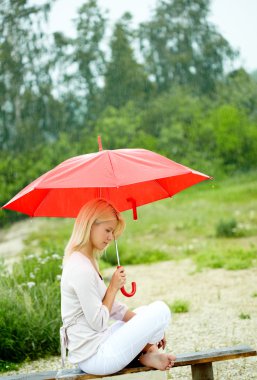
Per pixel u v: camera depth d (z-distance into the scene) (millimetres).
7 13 28797
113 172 3221
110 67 29219
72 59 29312
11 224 23703
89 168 3277
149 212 20406
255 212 18594
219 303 7824
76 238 3506
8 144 28078
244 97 30016
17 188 25203
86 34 29594
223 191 22484
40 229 21766
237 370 4797
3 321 5715
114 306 3746
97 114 28594
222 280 9562
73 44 29484
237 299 7977
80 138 27094
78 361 3422
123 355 3354
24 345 5719
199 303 7945
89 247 3541
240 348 3758
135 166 3311
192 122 27031
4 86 28234
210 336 6137
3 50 28359
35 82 28812
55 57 29234
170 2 31938
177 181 4035
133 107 27859
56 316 6062
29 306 5898
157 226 18422
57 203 4020
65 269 3465
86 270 3402
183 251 14203
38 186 3213
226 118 26219
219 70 31859
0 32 28625
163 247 15273
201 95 30469
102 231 3506
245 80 30812
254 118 28578
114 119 26578
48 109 28547
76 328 3428
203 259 11797
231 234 15578
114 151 3482
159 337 3510
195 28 32125
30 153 26672
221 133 26031
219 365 4949
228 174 25391
